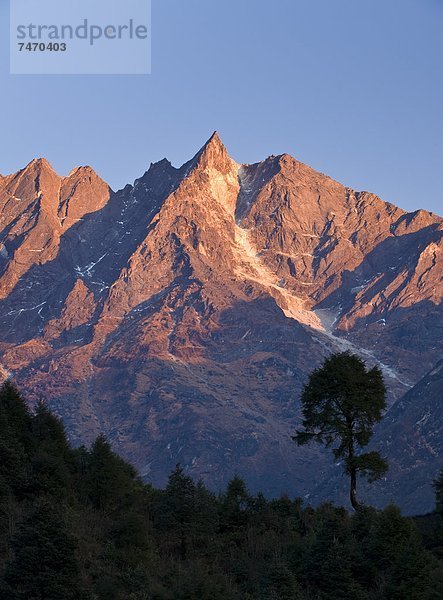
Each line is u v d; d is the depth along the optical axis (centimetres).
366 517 8200
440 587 6819
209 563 7912
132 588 6700
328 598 7006
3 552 7200
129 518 7900
